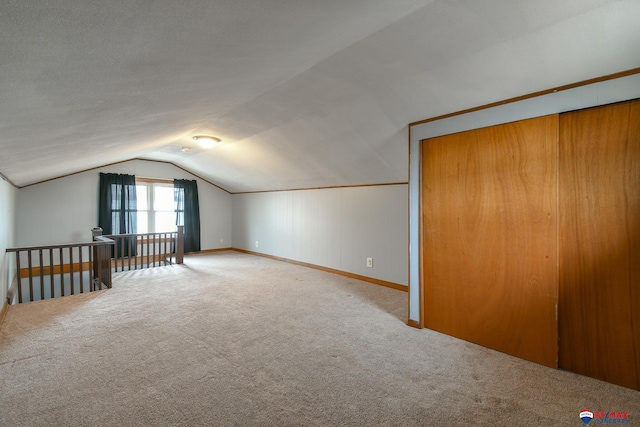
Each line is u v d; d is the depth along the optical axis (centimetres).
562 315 220
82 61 117
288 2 112
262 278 488
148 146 462
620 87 191
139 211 683
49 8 78
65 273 579
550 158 220
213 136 433
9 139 200
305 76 238
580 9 152
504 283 244
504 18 162
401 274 419
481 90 231
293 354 239
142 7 90
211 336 271
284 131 377
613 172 200
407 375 211
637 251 193
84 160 436
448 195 275
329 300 376
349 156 388
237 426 161
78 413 169
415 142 293
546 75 204
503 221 244
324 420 166
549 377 209
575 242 215
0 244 324
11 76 110
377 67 221
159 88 184
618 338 199
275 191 652
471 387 197
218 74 188
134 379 203
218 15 109
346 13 137
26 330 281
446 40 184
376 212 450
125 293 404
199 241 748
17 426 159
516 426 162
